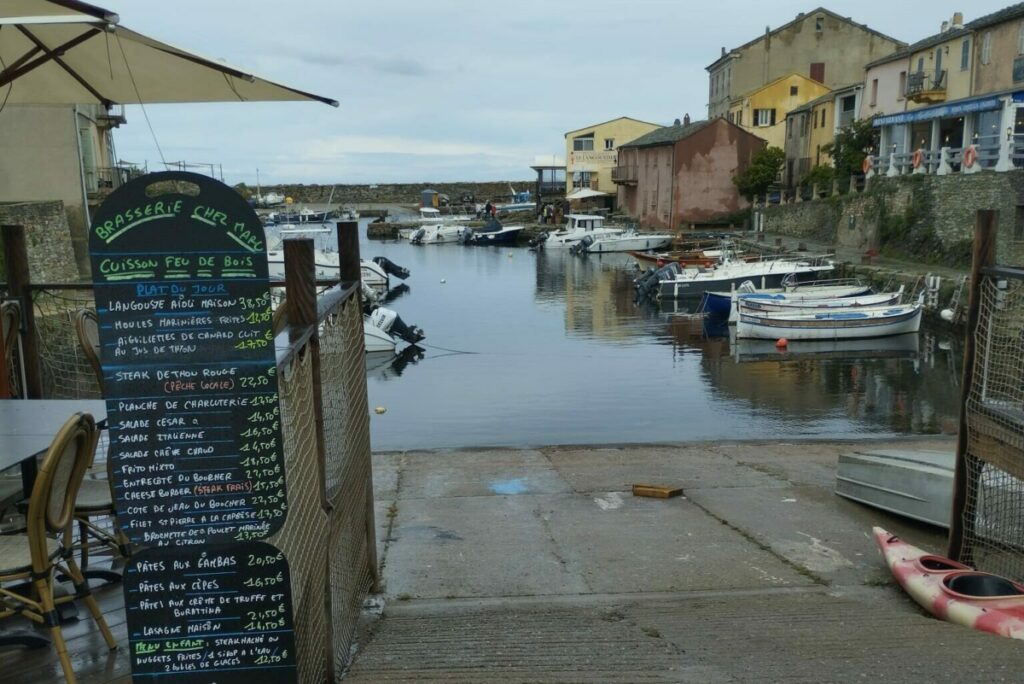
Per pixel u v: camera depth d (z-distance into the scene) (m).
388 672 3.38
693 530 6.14
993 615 4.12
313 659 2.84
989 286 4.75
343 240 4.14
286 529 2.53
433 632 4.07
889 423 16.77
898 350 24.95
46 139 26.62
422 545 5.79
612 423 16.97
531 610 4.50
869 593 4.88
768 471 7.91
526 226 73.31
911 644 3.69
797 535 6.02
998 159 29.05
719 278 34.72
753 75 63.50
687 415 17.56
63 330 7.34
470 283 43.06
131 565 2.44
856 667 3.30
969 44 35.78
